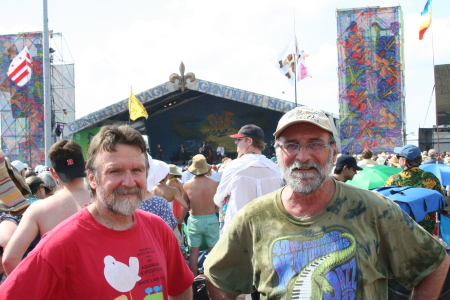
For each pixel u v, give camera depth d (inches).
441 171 285.4
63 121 1288.1
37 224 120.4
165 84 1170.0
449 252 176.1
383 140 1068.5
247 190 179.2
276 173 185.9
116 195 87.7
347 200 93.1
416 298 94.7
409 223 93.4
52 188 208.7
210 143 1537.9
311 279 87.4
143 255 90.5
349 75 1083.3
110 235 88.0
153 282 89.8
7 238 133.0
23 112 1220.5
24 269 81.4
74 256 83.8
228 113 1523.1
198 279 138.4
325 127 93.5
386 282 92.9
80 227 86.4
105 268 85.0
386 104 1070.4
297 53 811.4
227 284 102.1
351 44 1082.7
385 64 1071.0
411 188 172.1
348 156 231.3
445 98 1016.2
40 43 1218.6
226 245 101.9
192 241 278.7
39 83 1218.6
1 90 1221.7
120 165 88.0
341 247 88.3
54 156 125.0
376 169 264.7
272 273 91.0
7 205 132.9
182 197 281.7
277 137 99.1
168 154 1558.8
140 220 95.5
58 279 82.7
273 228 94.4
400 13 1064.8
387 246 92.0
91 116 1171.9
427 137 1047.6
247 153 190.9
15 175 142.3
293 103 1131.9
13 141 1218.0
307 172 92.0
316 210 93.6
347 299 85.2
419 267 93.4
